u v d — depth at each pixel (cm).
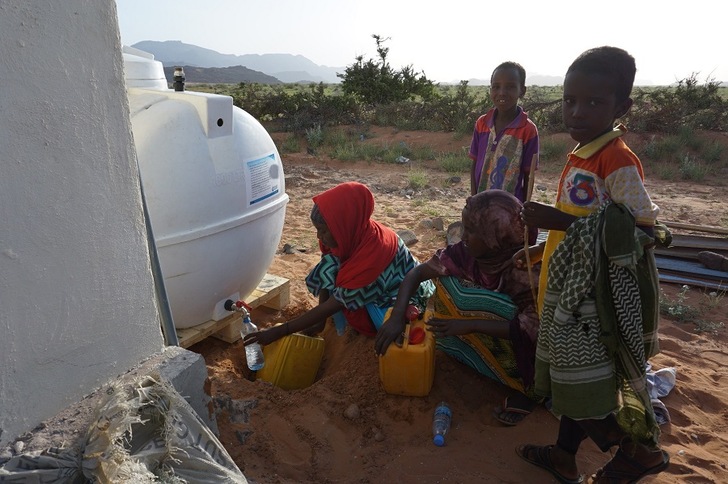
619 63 220
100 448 192
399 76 2000
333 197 343
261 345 368
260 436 290
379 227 369
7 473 185
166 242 317
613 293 223
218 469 212
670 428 319
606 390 231
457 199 934
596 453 297
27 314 193
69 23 189
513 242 297
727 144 1334
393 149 1373
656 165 1238
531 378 303
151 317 243
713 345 435
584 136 232
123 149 217
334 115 1691
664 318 486
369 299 358
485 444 294
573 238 227
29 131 183
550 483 271
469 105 1602
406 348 309
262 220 366
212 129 328
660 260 604
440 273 318
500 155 446
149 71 370
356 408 313
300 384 368
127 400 205
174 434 208
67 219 200
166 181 315
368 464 280
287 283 453
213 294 357
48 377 205
